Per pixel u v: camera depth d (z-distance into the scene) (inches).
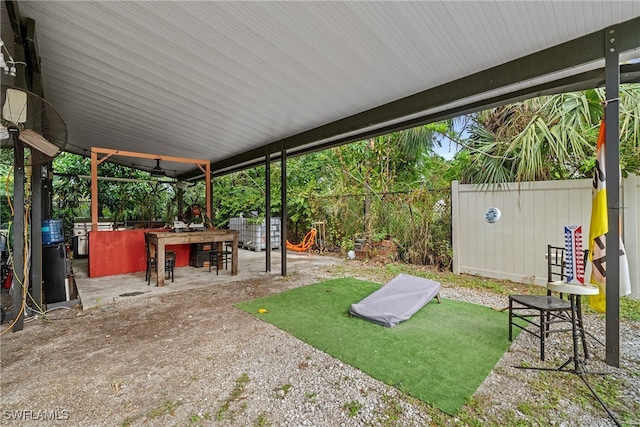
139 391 80.0
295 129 203.6
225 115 178.4
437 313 136.9
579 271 93.5
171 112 175.6
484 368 89.6
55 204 365.7
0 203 274.5
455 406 72.7
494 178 199.9
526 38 97.3
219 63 119.0
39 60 111.5
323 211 348.5
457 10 84.9
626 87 158.6
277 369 90.4
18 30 90.0
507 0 80.2
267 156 241.4
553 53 101.3
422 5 83.3
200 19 92.4
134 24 96.1
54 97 159.2
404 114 146.9
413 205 258.2
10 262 150.5
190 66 122.2
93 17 93.0
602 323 122.0
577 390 78.7
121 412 71.8
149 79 134.4
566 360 93.7
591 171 174.7
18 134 103.1
